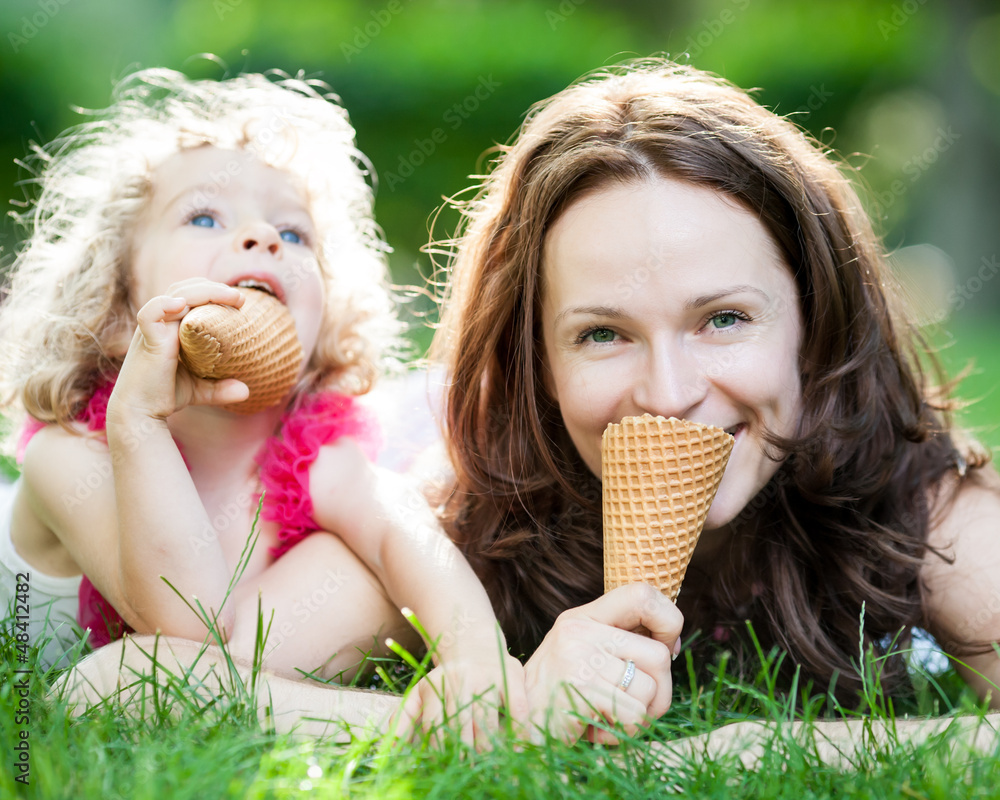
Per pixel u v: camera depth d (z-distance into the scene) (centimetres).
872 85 1468
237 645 241
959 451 296
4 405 308
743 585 271
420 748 187
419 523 263
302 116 319
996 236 1593
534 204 252
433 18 1388
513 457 275
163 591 232
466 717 203
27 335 301
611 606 216
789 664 260
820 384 257
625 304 234
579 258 240
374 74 1350
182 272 270
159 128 294
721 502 243
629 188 239
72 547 265
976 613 260
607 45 1429
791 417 252
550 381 268
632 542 223
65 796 158
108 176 297
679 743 199
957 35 1538
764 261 242
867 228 292
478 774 177
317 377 309
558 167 247
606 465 227
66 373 274
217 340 233
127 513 233
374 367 329
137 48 1280
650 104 263
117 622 269
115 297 284
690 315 235
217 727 190
